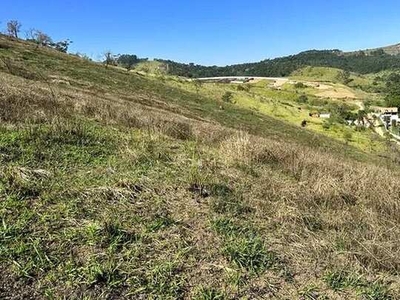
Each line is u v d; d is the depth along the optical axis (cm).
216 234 439
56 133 684
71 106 1109
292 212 526
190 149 802
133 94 3741
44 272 332
